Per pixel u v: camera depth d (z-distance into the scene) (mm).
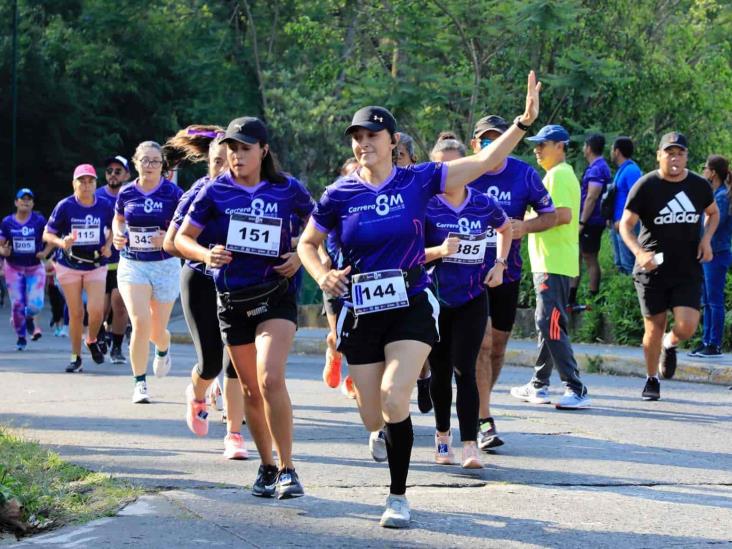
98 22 39875
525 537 6293
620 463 8453
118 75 40281
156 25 40781
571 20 24406
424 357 6488
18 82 38938
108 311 16047
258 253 7023
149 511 6609
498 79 26031
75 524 6309
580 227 17016
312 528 6355
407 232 6488
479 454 8352
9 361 15969
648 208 11422
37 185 40938
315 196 33625
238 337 7121
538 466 8266
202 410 8836
